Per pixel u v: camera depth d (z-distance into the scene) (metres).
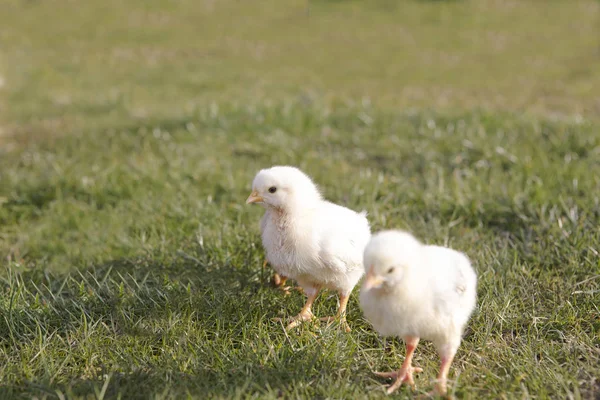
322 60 30.55
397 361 8.27
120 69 28.33
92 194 14.07
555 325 8.87
